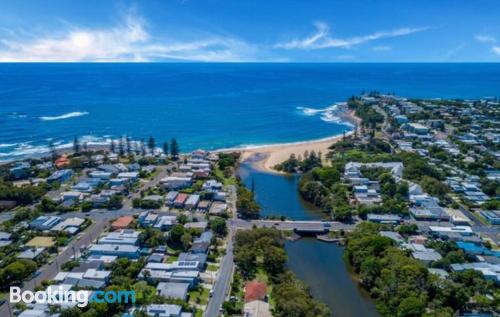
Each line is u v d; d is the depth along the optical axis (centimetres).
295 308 8844
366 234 12888
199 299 9938
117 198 16050
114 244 12362
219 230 13650
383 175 18588
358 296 10719
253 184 18562
